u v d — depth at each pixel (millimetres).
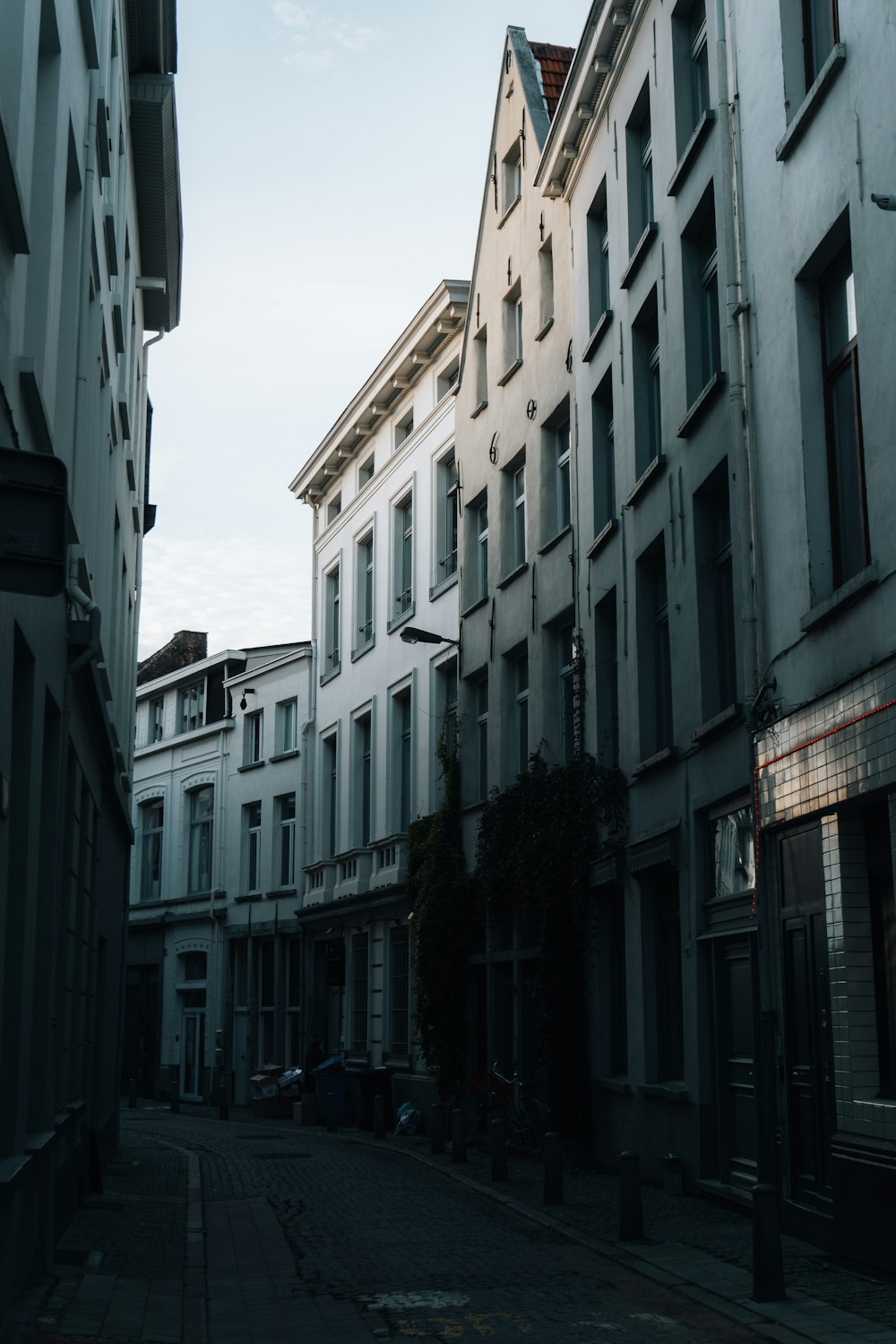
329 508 36406
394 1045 28406
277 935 36781
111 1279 9891
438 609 27516
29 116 8125
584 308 20219
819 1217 10992
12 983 8672
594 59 18844
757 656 12797
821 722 11188
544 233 22406
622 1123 17031
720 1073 13883
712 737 14125
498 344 24688
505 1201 14391
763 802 12414
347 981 31500
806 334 12102
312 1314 8922
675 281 15961
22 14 7801
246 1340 8172
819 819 11266
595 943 18297
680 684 15336
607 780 17641
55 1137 10344
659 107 16828
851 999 10508
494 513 24281
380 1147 22266
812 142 11812
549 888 18891
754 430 13172
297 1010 35812
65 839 12203
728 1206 13320
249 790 39812
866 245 10641
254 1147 22562
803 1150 11672
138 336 22219
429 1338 8141
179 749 44219
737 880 13633
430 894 24578
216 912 40312
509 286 24219
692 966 14586
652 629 17141
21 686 9039
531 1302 9148
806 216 11930
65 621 10805
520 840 20391
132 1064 44969
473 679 25234
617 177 18703
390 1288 9742
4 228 7504
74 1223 12852
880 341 10359
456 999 23922
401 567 30719
